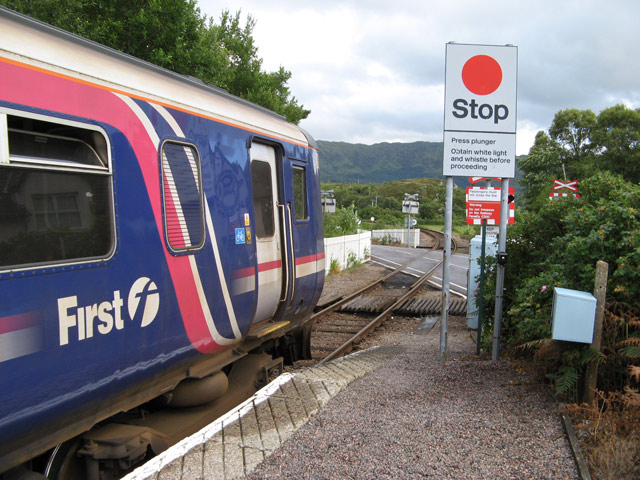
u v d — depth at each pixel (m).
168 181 3.82
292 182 6.17
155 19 9.48
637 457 3.28
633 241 4.20
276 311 6.00
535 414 4.17
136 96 3.60
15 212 2.67
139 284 3.46
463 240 46.38
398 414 4.36
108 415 3.43
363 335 9.10
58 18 9.63
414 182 191.50
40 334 2.74
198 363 4.36
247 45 16.20
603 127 41.00
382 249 32.84
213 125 4.50
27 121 2.79
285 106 18.75
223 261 4.47
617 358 4.24
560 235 6.25
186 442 3.66
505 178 6.23
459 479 3.17
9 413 2.59
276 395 4.75
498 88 6.14
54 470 3.27
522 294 5.36
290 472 3.27
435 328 9.77
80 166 3.05
